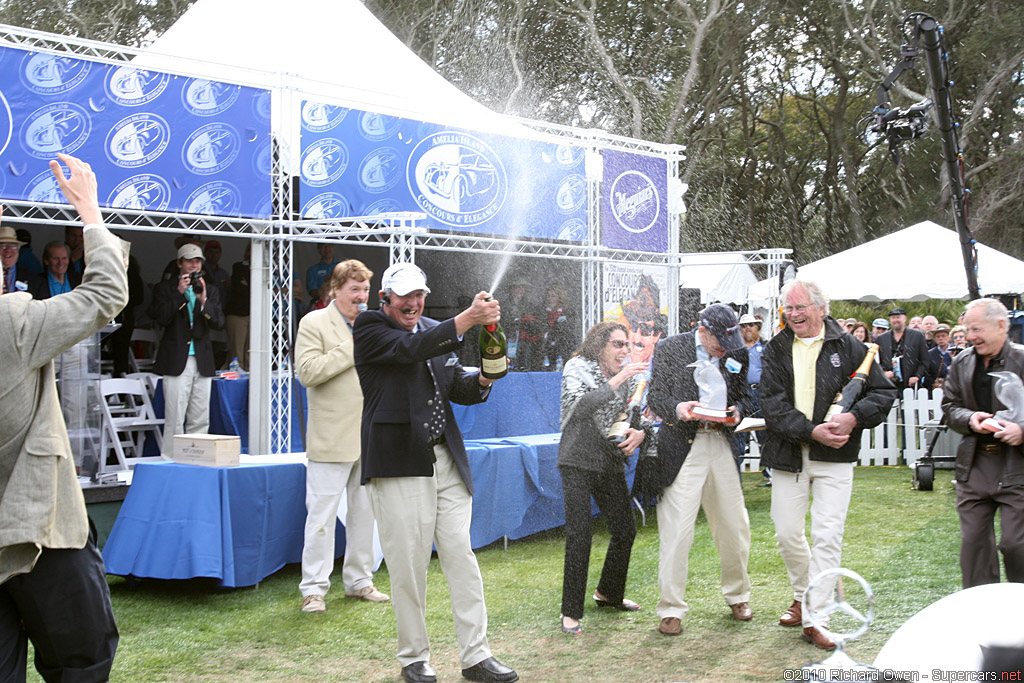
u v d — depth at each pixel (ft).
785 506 14.11
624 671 12.60
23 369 8.13
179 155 21.76
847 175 87.20
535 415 24.80
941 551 19.76
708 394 14.21
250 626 14.92
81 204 8.94
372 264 35.68
